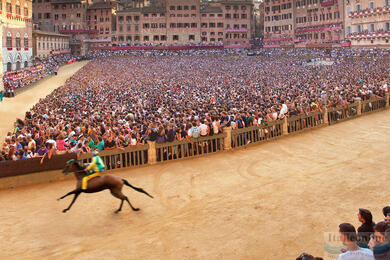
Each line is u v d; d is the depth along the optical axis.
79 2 114.75
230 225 11.30
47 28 117.62
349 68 64.31
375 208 11.88
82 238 10.96
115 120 25.53
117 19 117.62
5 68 76.62
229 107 29.03
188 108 27.80
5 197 14.80
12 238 11.07
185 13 118.25
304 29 104.44
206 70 77.62
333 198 13.05
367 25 83.88
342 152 19.77
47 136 20.61
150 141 18.75
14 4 79.75
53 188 15.83
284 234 10.50
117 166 18.14
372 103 31.70
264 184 15.22
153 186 15.68
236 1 119.00
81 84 60.09
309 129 25.88
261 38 124.19
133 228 11.58
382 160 17.53
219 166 18.25
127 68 83.06
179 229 11.23
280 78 59.53
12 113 41.94
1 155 16.75
